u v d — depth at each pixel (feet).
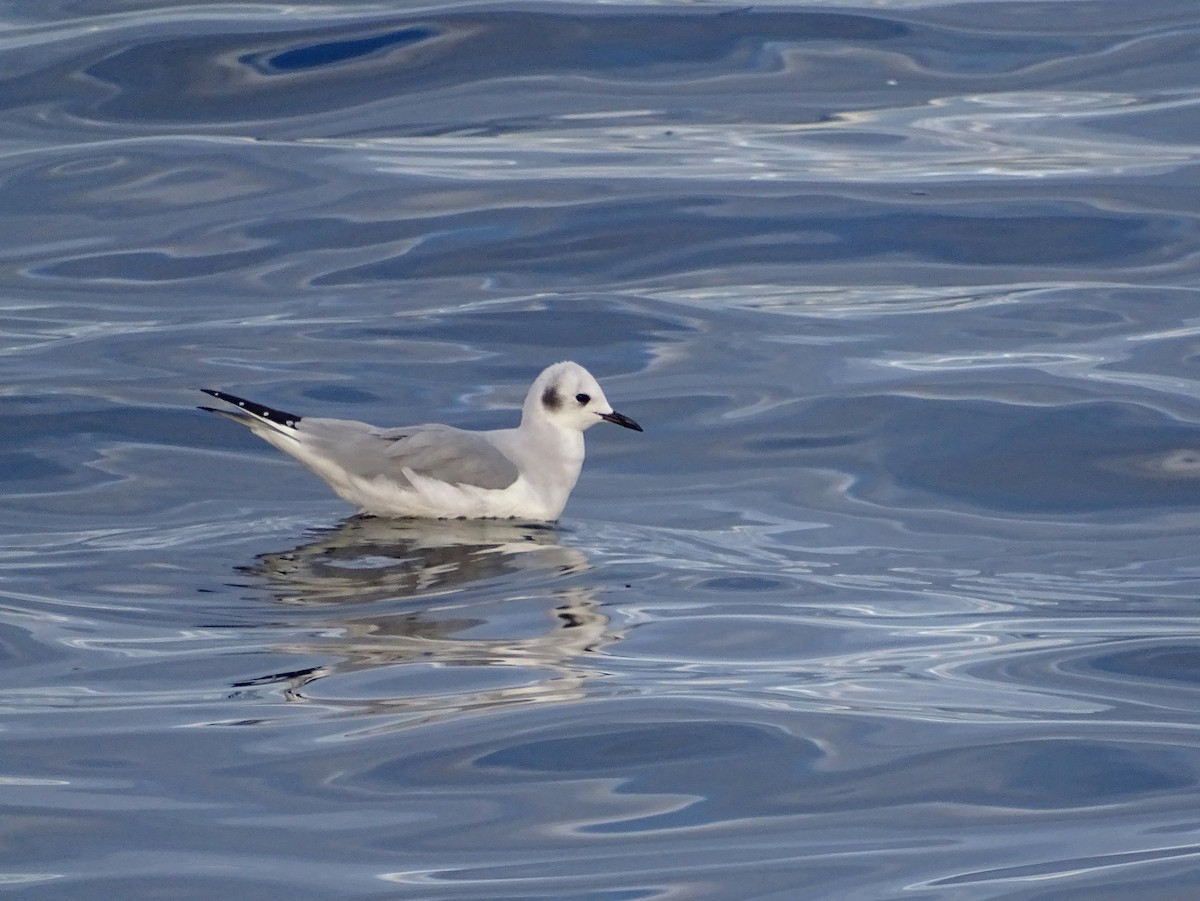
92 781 31.73
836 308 63.62
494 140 75.56
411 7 84.64
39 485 50.52
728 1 85.51
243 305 64.69
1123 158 73.15
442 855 29.43
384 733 33.65
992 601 42.24
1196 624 40.55
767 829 30.45
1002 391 56.65
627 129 76.23
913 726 34.58
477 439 47.67
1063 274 65.98
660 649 38.29
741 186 71.56
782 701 35.50
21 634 38.55
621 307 64.08
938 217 69.56
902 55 81.46
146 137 75.66
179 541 45.27
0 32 83.10
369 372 58.95
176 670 36.52
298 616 39.81
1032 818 31.04
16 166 73.46
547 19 83.15
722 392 57.41
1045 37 82.79
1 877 28.63
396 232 69.51
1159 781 32.53
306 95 78.38
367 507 47.39
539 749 33.24
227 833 30.09
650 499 50.16
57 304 64.64
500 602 40.96
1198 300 63.46
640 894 28.37
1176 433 53.72
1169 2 85.97
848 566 44.78
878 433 54.44
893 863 29.48
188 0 86.43
